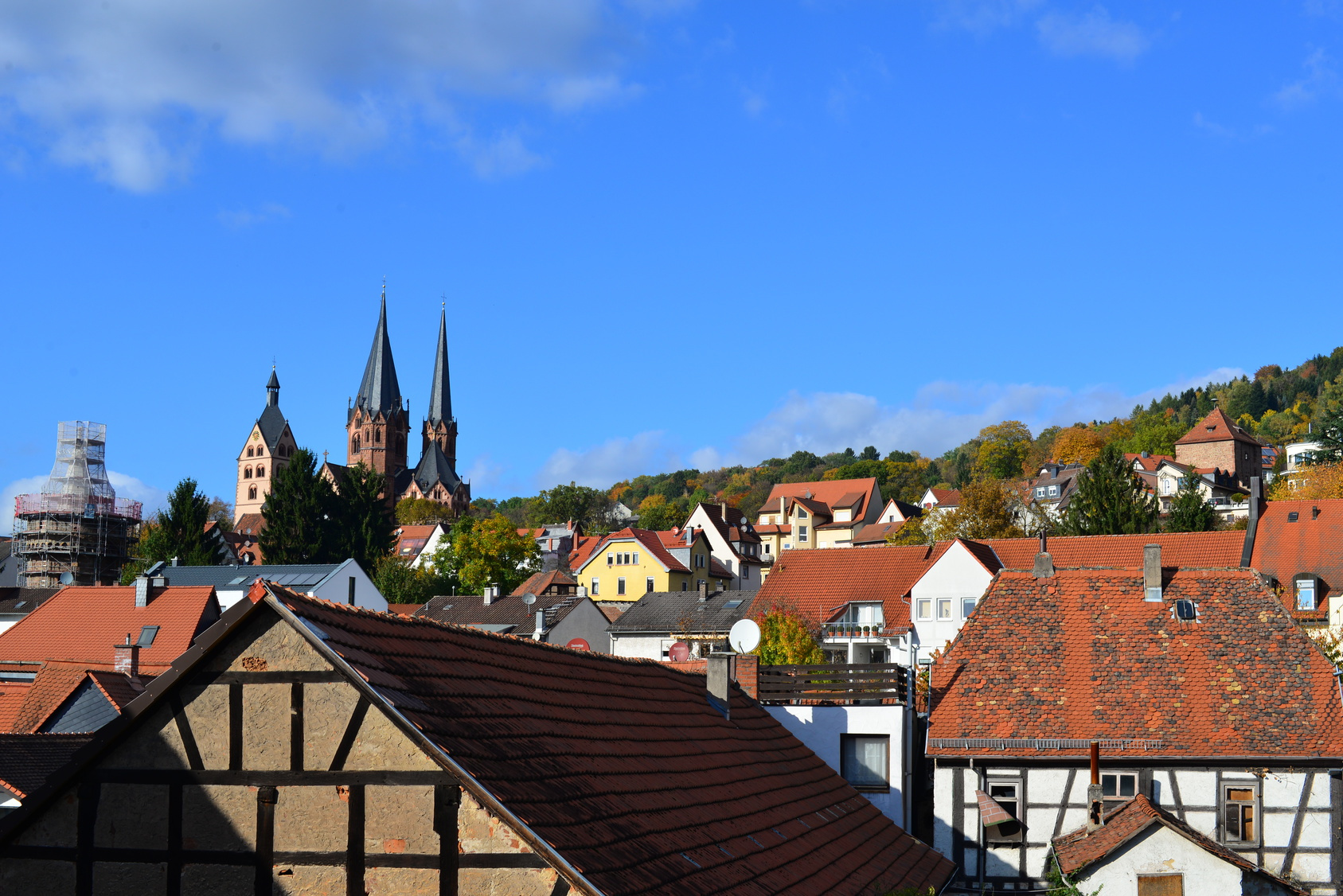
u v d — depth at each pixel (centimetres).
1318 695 2756
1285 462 16012
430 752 1086
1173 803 2684
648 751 1612
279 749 1123
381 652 1215
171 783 1142
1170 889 2255
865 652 6225
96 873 1147
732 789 1755
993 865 2731
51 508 9919
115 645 3856
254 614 1138
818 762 2475
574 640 7931
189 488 10331
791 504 15300
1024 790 2747
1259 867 2608
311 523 10650
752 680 2780
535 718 1384
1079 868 2280
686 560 12069
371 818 1095
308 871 1101
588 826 1186
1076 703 2844
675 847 1325
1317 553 5578
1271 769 2641
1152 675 2883
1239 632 2947
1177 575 3131
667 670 2194
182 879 1127
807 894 1514
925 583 6075
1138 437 17338
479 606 8562
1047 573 3197
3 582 10469
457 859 1072
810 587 6619
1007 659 2995
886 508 15100
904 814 2822
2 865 1169
